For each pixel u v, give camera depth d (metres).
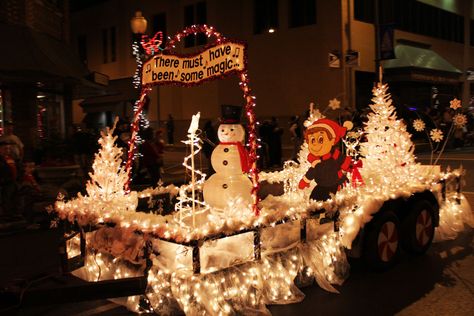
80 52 35.59
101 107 27.64
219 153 5.82
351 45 21.95
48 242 8.23
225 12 25.72
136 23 13.48
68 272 4.98
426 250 6.78
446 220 7.48
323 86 22.83
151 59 6.01
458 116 8.31
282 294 5.17
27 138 14.07
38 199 9.97
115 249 5.07
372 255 5.92
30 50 13.25
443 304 5.14
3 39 13.05
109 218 5.12
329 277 5.64
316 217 5.80
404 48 25.42
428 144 22.53
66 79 13.32
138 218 5.18
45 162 11.66
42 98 15.26
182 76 5.71
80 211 5.37
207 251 4.81
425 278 5.93
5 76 12.41
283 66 24.19
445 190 7.45
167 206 7.02
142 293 4.50
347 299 5.31
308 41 23.17
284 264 5.25
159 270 4.69
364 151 7.48
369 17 23.80
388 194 5.99
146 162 12.66
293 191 7.29
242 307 4.76
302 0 23.44
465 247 7.20
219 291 4.59
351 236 5.69
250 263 4.88
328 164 6.17
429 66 25.17
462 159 18.69
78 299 4.30
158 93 27.75
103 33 33.62
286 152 22.41
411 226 6.45
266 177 8.12
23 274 6.53
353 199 5.81
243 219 4.78
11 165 9.46
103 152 6.01
